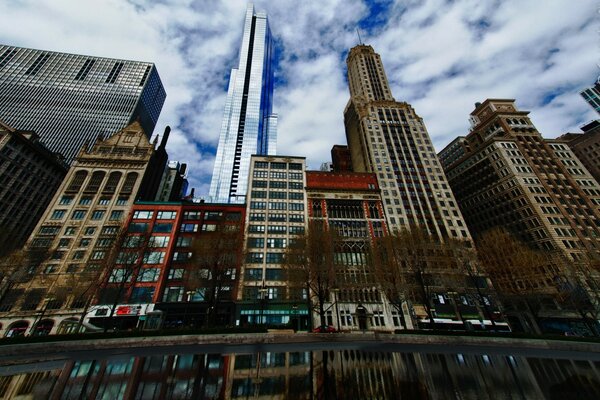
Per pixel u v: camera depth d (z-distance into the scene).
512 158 82.62
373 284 54.84
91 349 26.22
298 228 62.66
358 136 100.19
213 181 137.62
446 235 68.56
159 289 50.03
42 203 75.25
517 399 13.02
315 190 71.31
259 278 53.66
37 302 45.34
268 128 173.88
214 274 42.91
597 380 16.38
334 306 52.59
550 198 73.38
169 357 23.12
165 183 90.00
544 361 22.95
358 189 73.12
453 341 31.84
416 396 13.18
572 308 53.47
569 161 84.44
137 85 142.00
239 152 149.00
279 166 75.75
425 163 84.12
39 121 114.75
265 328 35.00
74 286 45.59
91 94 130.50
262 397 12.99
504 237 61.09
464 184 96.88
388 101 101.19
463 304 55.78
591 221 68.81
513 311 60.84
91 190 62.06
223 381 15.57
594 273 53.25
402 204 72.75
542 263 56.03
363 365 20.06
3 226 59.53
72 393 13.59
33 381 15.73
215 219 62.44
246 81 186.50
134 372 17.80
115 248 46.09
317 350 27.12
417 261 48.41
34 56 137.00
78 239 54.12
